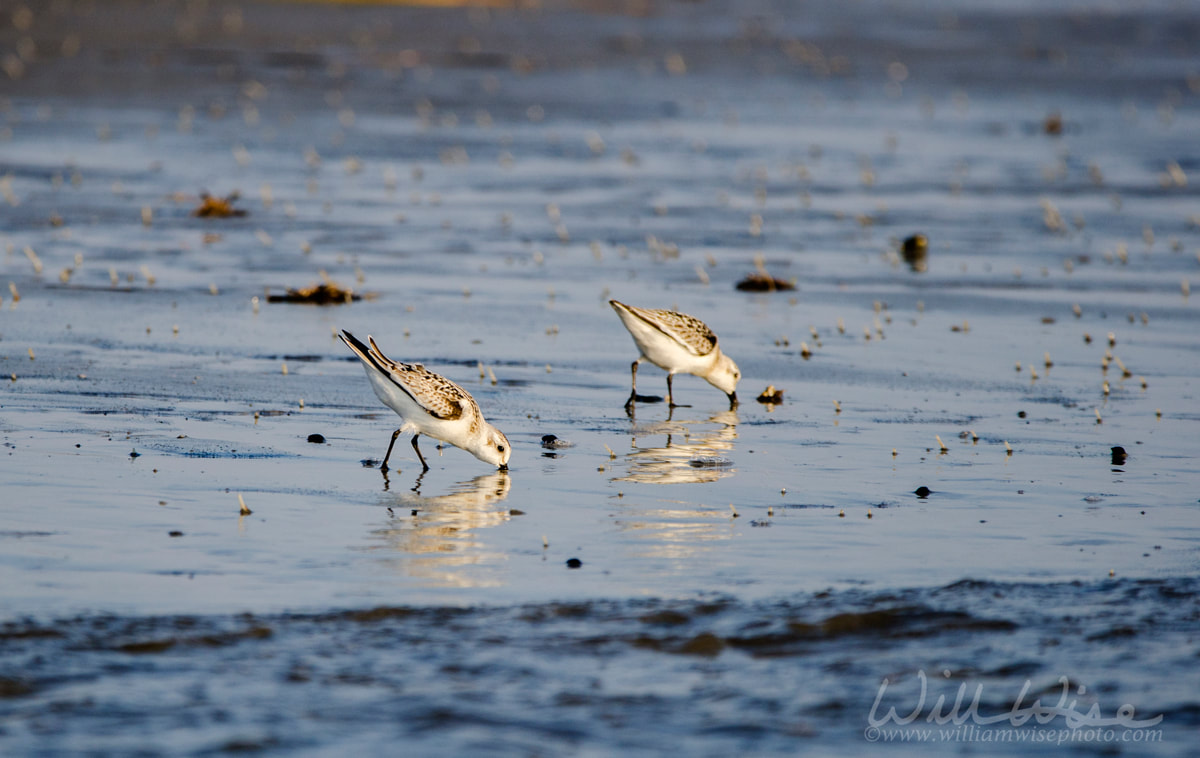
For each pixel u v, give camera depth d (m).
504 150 45.03
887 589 10.04
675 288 25.12
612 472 13.53
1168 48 101.62
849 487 13.06
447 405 13.14
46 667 8.20
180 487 12.30
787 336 21.19
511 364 18.75
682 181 40.03
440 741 7.44
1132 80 78.31
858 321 22.48
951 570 10.55
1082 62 88.56
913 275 26.95
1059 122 55.53
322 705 7.86
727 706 8.05
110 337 19.20
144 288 23.12
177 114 49.69
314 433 14.65
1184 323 22.66
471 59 73.50
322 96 56.78
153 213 31.44
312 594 9.67
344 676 8.29
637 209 34.88
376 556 10.59
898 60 85.94
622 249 29.20
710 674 8.52
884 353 20.05
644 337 16.62
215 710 7.74
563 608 9.55
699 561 10.67
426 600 9.62
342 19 92.62
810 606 9.64
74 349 18.30
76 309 21.11
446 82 63.53
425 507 12.06
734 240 30.86
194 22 84.38
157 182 35.91
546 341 20.34
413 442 13.66
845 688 8.35
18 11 83.06
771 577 10.31
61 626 8.80
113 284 23.33
